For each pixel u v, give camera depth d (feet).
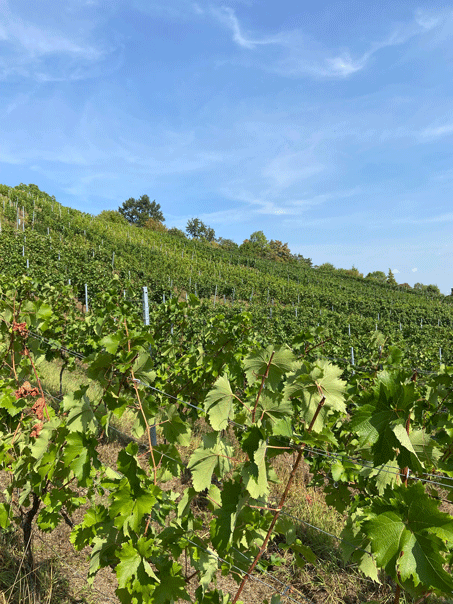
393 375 4.33
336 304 92.84
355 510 7.77
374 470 6.25
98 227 122.83
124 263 79.92
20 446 7.96
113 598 7.98
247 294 90.07
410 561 3.67
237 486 5.18
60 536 9.74
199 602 5.76
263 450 4.81
